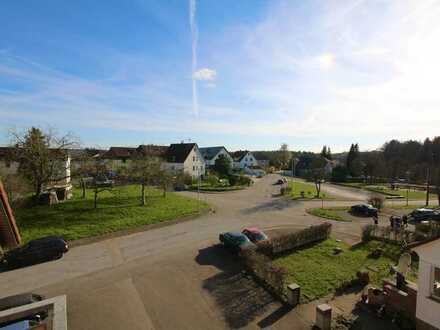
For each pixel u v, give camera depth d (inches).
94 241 785.6
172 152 2428.6
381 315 433.4
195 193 1715.1
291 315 442.9
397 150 3617.1
